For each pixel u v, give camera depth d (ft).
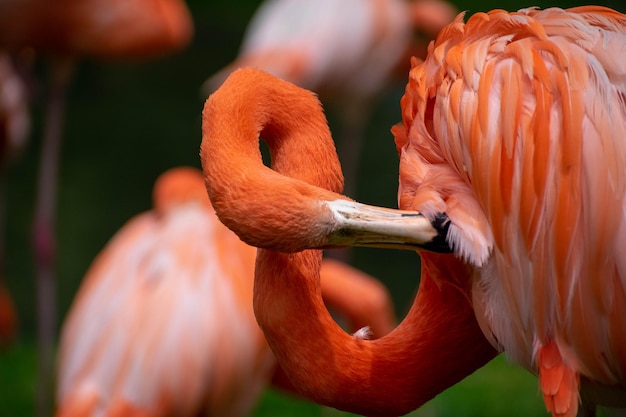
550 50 11.87
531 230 11.62
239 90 11.94
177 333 21.07
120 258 22.76
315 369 12.21
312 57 37.83
